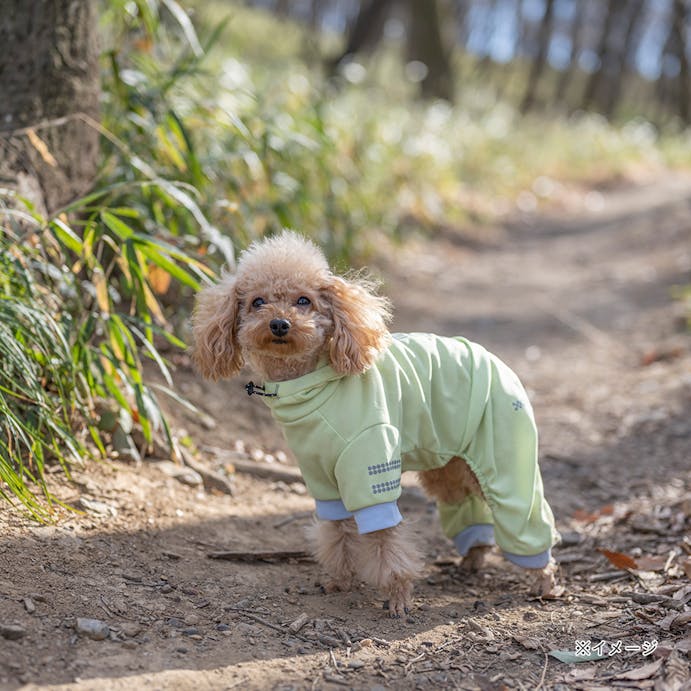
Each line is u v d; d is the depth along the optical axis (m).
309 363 1.47
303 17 12.11
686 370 2.33
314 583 1.55
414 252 3.77
